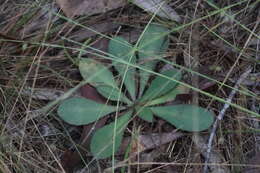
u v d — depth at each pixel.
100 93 0.57
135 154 0.56
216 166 0.56
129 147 0.56
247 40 0.59
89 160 0.56
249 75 0.60
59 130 0.57
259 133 0.57
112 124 0.56
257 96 0.58
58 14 0.58
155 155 0.56
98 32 0.60
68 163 0.55
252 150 0.57
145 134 0.57
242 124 0.57
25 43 0.59
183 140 0.57
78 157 0.56
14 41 0.59
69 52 0.60
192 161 0.56
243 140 0.57
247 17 0.63
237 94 0.58
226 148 0.57
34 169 0.55
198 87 0.59
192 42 0.60
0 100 0.58
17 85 0.58
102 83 0.57
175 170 0.56
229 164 0.54
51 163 0.56
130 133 0.57
